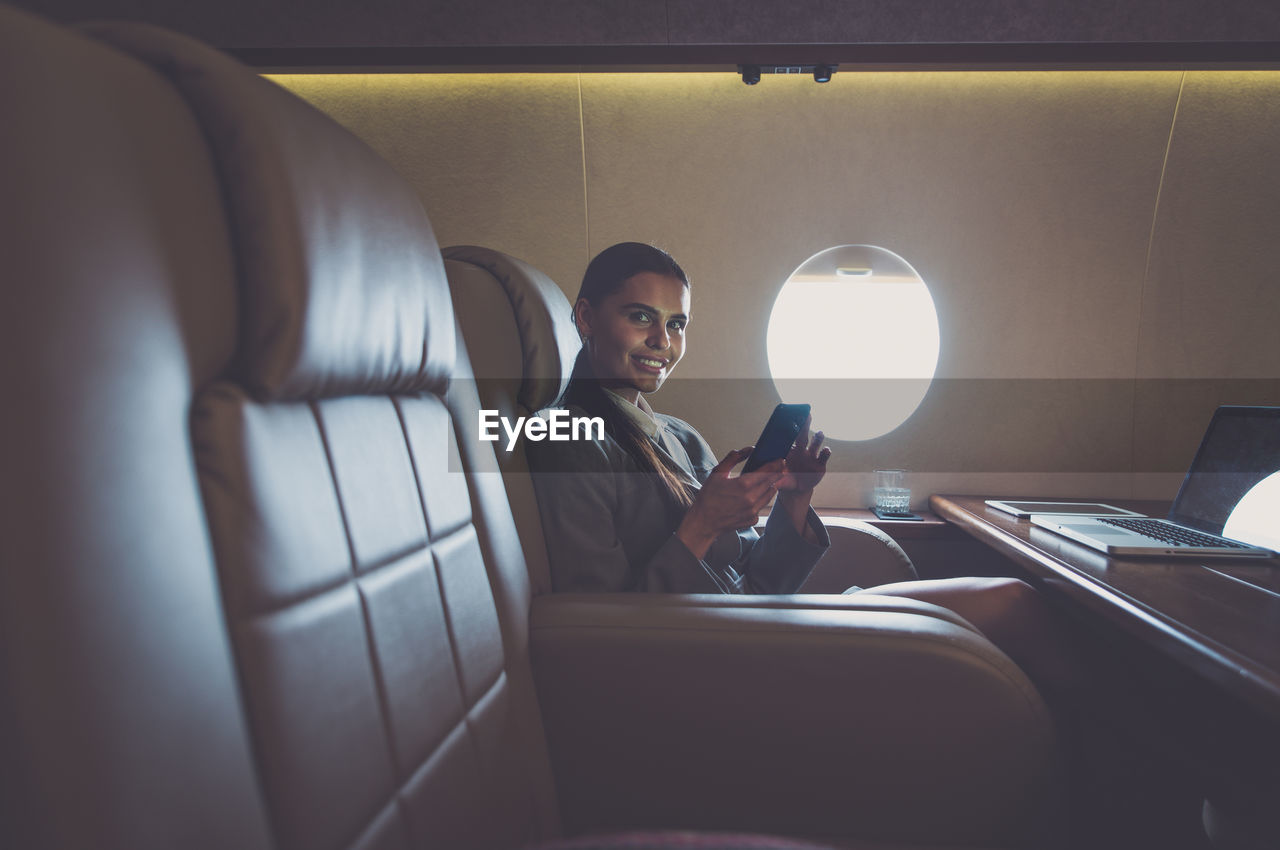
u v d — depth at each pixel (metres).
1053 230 1.76
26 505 0.25
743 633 0.73
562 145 1.76
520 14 1.62
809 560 1.03
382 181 0.54
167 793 0.29
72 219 0.28
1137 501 1.77
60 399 0.27
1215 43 1.60
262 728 0.36
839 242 1.77
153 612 0.30
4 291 0.25
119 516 0.29
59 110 0.28
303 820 0.38
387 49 1.65
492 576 0.73
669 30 1.62
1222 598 0.81
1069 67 1.67
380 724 0.47
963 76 1.72
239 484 0.37
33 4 1.61
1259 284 1.74
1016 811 0.68
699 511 0.91
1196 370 1.78
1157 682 0.99
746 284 1.79
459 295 0.84
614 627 0.75
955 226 1.76
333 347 0.45
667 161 1.76
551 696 0.76
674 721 0.73
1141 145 1.73
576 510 0.94
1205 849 1.01
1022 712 0.68
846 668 0.70
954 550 1.75
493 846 0.60
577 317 1.11
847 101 1.73
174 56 0.38
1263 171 1.71
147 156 0.33
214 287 0.38
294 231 0.40
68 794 0.25
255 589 0.37
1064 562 1.00
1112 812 1.05
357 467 0.50
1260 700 0.57
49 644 0.25
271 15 1.63
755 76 1.64
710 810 0.73
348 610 0.46
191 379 0.36
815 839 0.71
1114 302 1.77
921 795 0.69
